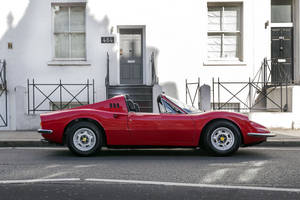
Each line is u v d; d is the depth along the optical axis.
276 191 4.50
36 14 12.55
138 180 5.05
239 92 12.62
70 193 4.41
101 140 7.12
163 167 6.00
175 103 7.26
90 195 4.33
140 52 12.98
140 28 12.90
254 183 4.89
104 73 12.62
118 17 12.59
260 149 8.14
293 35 12.79
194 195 4.33
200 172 5.58
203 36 12.60
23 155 7.41
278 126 11.21
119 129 7.06
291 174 5.43
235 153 7.55
